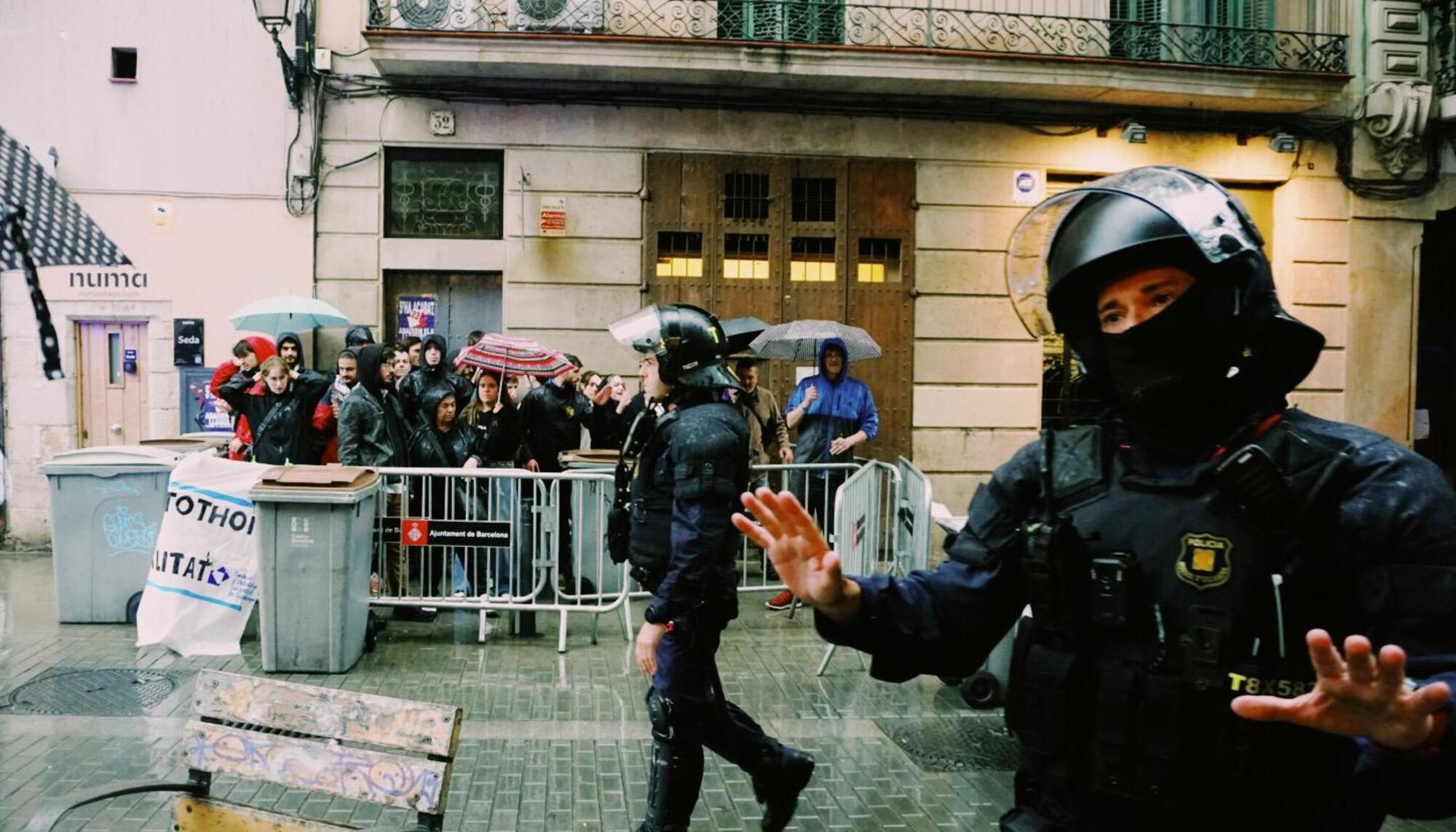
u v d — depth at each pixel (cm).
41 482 957
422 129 970
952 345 1040
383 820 395
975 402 1045
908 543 631
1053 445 171
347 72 959
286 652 573
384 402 675
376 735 246
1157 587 152
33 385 953
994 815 414
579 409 823
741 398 368
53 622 679
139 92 948
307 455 733
